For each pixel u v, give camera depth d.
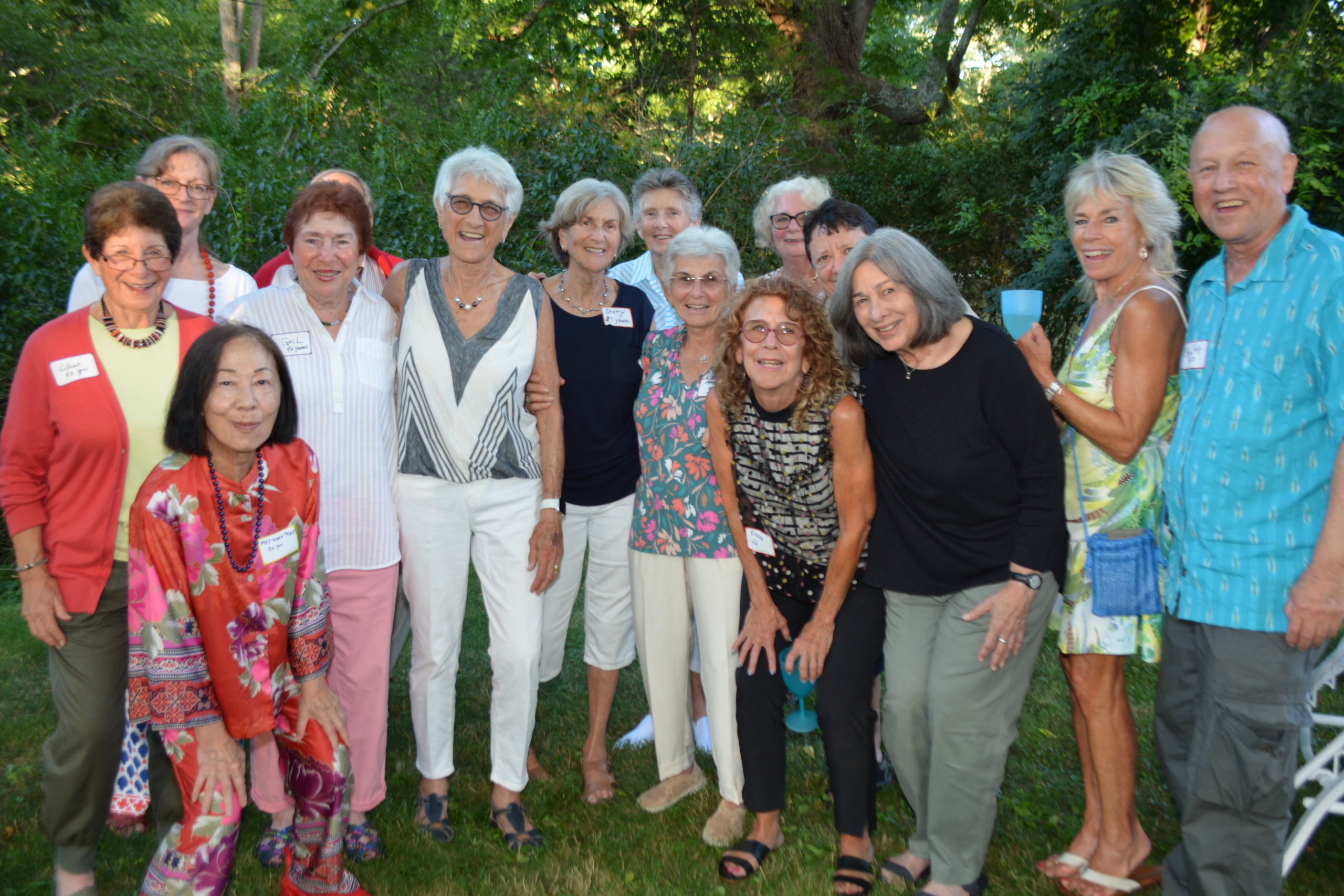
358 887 2.54
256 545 2.20
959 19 17.58
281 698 2.31
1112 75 8.48
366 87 13.50
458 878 2.70
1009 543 2.43
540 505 2.96
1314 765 2.46
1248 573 2.19
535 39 13.09
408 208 6.84
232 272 3.15
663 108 12.91
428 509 2.82
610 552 3.18
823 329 2.51
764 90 13.17
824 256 3.19
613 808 3.13
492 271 2.89
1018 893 2.60
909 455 2.45
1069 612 2.55
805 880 2.68
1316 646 2.10
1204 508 2.25
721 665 2.86
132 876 2.66
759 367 2.47
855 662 2.64
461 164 2.73
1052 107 9.49
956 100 14.50
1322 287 2.11
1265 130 2.19
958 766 2.47
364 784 2.79
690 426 2.82
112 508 2.33
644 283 3.80
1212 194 2.23
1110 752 2.57
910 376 2.46
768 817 2.81
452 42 14.40
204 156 3.05
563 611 3.31
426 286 2.82
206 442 2.12
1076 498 2.53
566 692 4.11
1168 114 7.38
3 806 3.00
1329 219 6.39
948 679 2.46
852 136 13.96
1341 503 2.04
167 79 16.17
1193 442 2.28
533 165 8.01
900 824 3.01
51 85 15.15
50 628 2.30
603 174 8.16
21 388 2.31
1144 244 2.51
